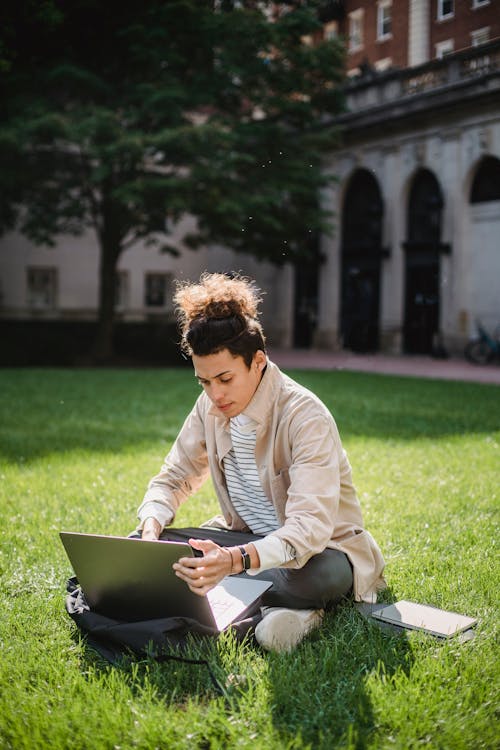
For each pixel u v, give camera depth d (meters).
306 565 2.67
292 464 2.69
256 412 2.66
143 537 2.83
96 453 6.55
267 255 21.34
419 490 5.21
